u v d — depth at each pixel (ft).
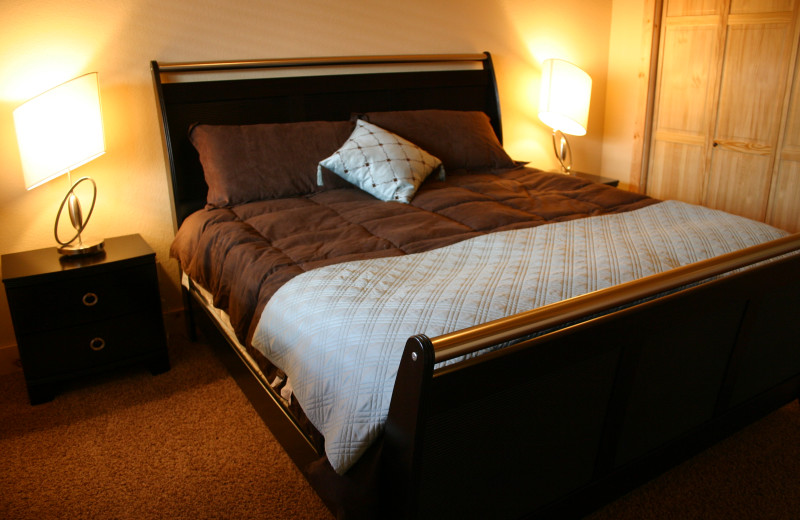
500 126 11.41
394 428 3.88
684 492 5.83
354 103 10.09
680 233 6.56
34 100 6.97
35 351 7.28
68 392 7.72
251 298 6.10
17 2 7.52
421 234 6.82
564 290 5.05
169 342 9.07
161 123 8.49
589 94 11.06
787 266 5.45
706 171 11.46
